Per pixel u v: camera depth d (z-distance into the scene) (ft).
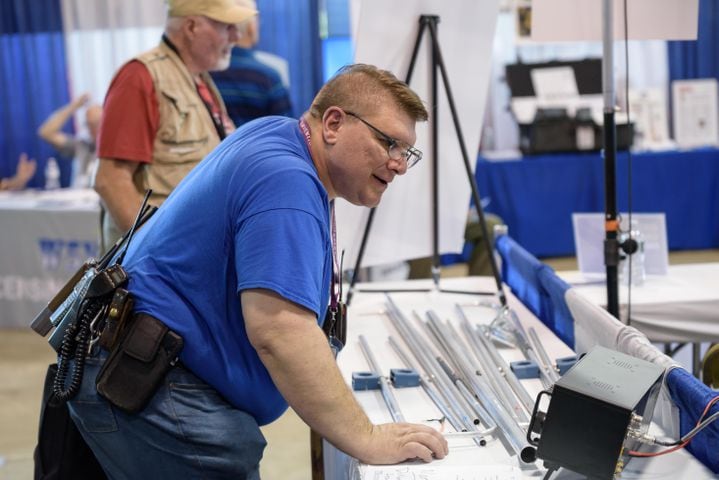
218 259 4.23
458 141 7.36
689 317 7.16
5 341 13.80
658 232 8.05
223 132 7.96
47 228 13.74
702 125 18.92
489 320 7.02
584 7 6.73
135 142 7.27
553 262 17.56
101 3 19.88
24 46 20.22
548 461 3.93
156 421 4.31
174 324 4.28
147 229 4.60
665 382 4.53
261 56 12.73
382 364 6.04
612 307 6.46
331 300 4.94
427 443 4.31
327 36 19.52
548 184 17.63
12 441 9.94
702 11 19.10
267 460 9.30
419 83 7.09
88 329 4.46
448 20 6.97
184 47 7.60
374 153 4.22
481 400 5.02
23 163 17.03
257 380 4.44
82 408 4.47
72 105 16.76
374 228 7.49
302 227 3.98
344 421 4.11
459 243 7.95
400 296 7.95
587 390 3.82
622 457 3.92
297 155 4.27
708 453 4.15
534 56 19.35
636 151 18.04
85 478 4.94
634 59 19.29
